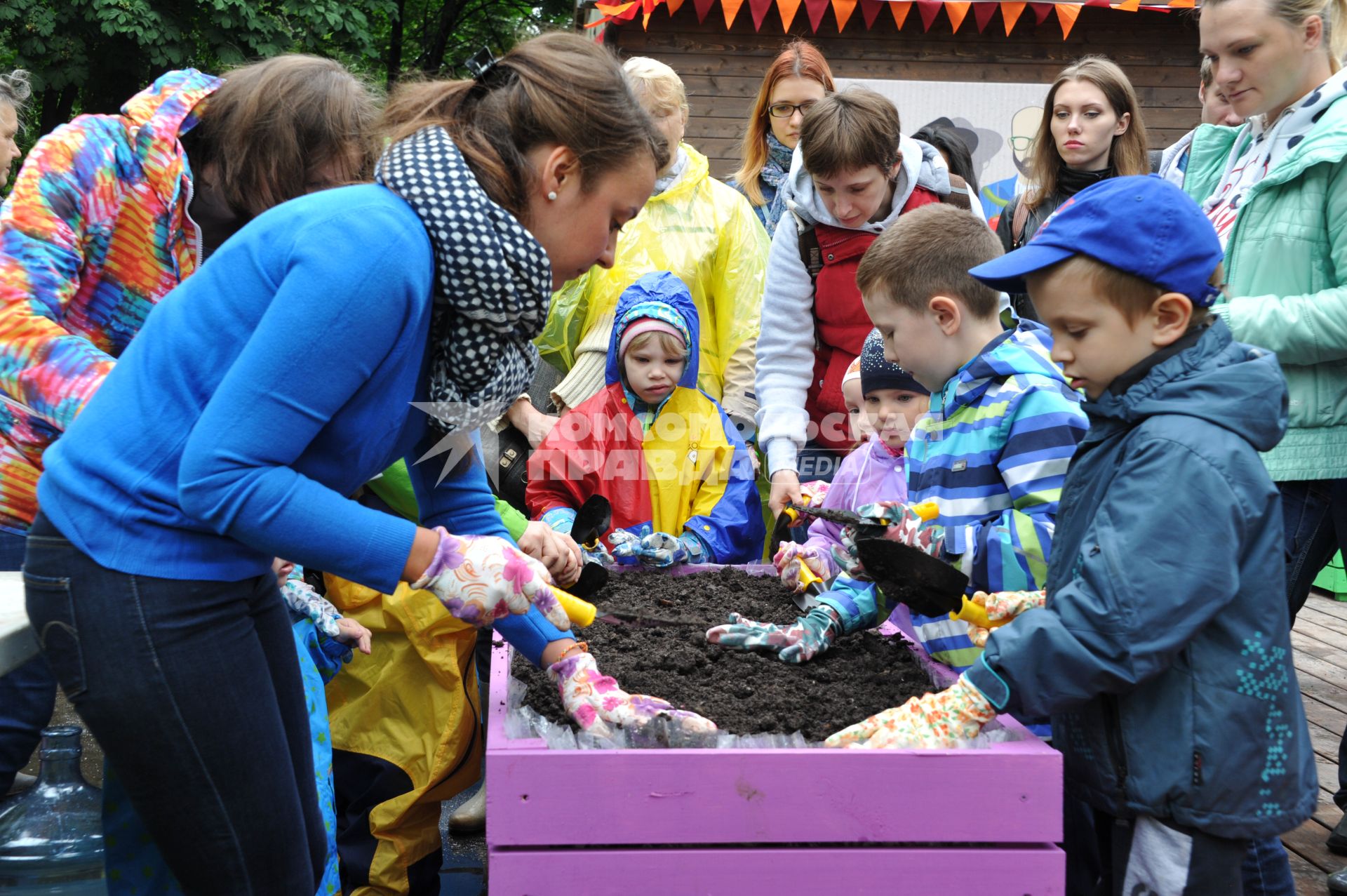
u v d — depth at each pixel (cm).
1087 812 194
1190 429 148
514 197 144
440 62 1738
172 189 192
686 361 281
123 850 175
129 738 138
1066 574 162
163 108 194
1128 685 144
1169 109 773
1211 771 146
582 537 228
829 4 744
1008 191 676
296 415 129
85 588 137
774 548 318
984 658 146
